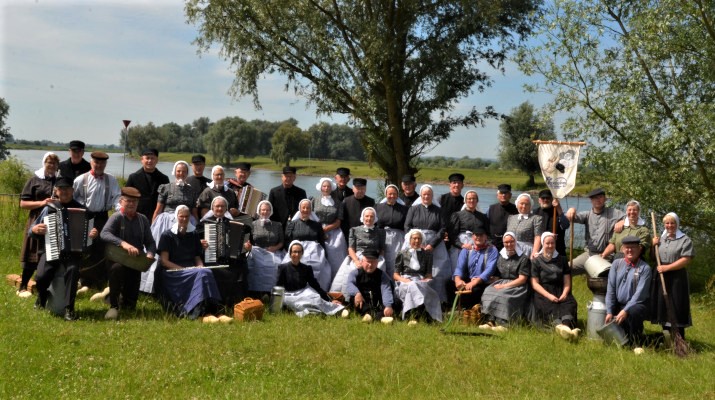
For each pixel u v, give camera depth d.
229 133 72.88
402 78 19.45
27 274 10.38
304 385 7.09
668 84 14.60
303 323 9.68
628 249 9.56
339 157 75.38
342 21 19.41
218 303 9.88
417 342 9.02
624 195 14.81
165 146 100.00
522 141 30.91
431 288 10.60
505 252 10.62
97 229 10.64
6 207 17.52
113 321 9.06
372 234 11.32
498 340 9.35
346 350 8.42
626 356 8.83
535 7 19.92
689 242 9.63
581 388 7.43
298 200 12.62
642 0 14.40
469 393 7.07
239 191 12.05
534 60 15.04
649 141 14.38
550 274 10.21
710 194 13.95
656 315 9.70
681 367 8.42
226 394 6.61
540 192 11.74
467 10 18.50
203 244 10.39
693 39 14.16
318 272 11.26
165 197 11.16
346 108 19.89
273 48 19.20
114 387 6.66
